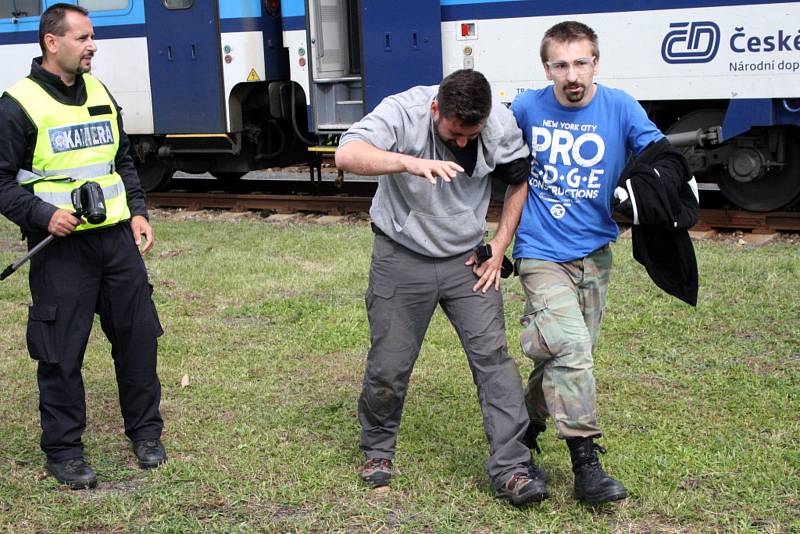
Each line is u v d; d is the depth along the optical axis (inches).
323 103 417.1
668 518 149.5
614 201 149.5
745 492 155.9
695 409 191.9
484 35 376.2
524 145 155.0
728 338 233.9
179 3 434.3
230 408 201.3
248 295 286.7
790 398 196.4
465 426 187.5
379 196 158.7
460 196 152.9
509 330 247.3
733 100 338.3
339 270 312.2
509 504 154.9
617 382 208.1
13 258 353.7
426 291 157.2
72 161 167.2
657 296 268.4
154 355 176.4
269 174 573.0
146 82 447.8
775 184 362.0
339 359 230.8
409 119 149.2
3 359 235.9
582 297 158.7
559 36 148.8
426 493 160.4
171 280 306.8
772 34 328.8
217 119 437.1
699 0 338.3
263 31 430.0
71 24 163.6
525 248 156.9
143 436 176.9
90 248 169.0
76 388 170.1
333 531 150.3
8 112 162.7
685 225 148.9
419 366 221.3
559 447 176.6
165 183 482.9
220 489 164.1
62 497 163.9
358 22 426.9
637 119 151.6
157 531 151.6
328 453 176.7
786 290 268.5
